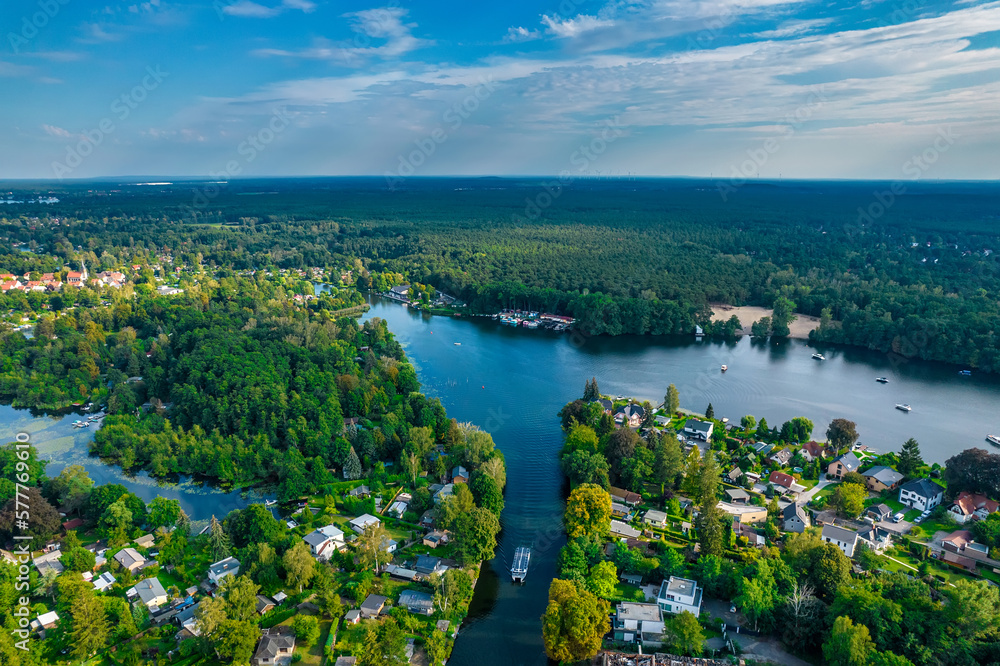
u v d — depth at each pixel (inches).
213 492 7460.6
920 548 5984.3
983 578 5620.1
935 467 7677.2
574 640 4778.5
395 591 5565.9
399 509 6889.8
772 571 5329.7
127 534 6348.4
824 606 4992.6
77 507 6742.1
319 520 6589.6
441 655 4817.9
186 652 4749.0
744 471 7736.2
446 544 6269.7
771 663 4773.6
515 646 5093.5
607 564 5610.2
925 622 4717.0
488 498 6737.2
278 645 4798.2
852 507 6584.6
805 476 7623.0
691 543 6259.8
